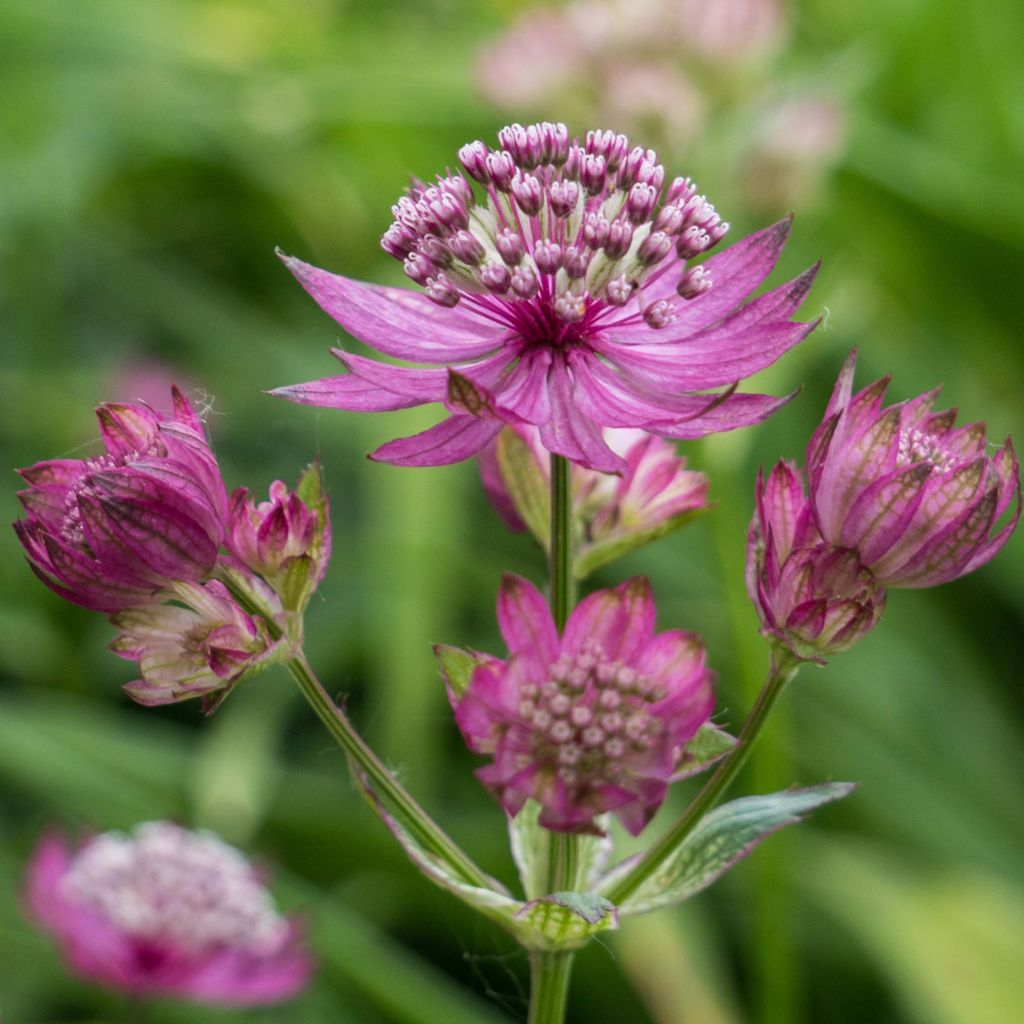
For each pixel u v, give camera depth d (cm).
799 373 43
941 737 44
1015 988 38
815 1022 41
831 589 31
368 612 46
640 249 32
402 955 40
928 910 39
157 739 48
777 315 31
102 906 37
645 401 31
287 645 31
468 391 30
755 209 43
